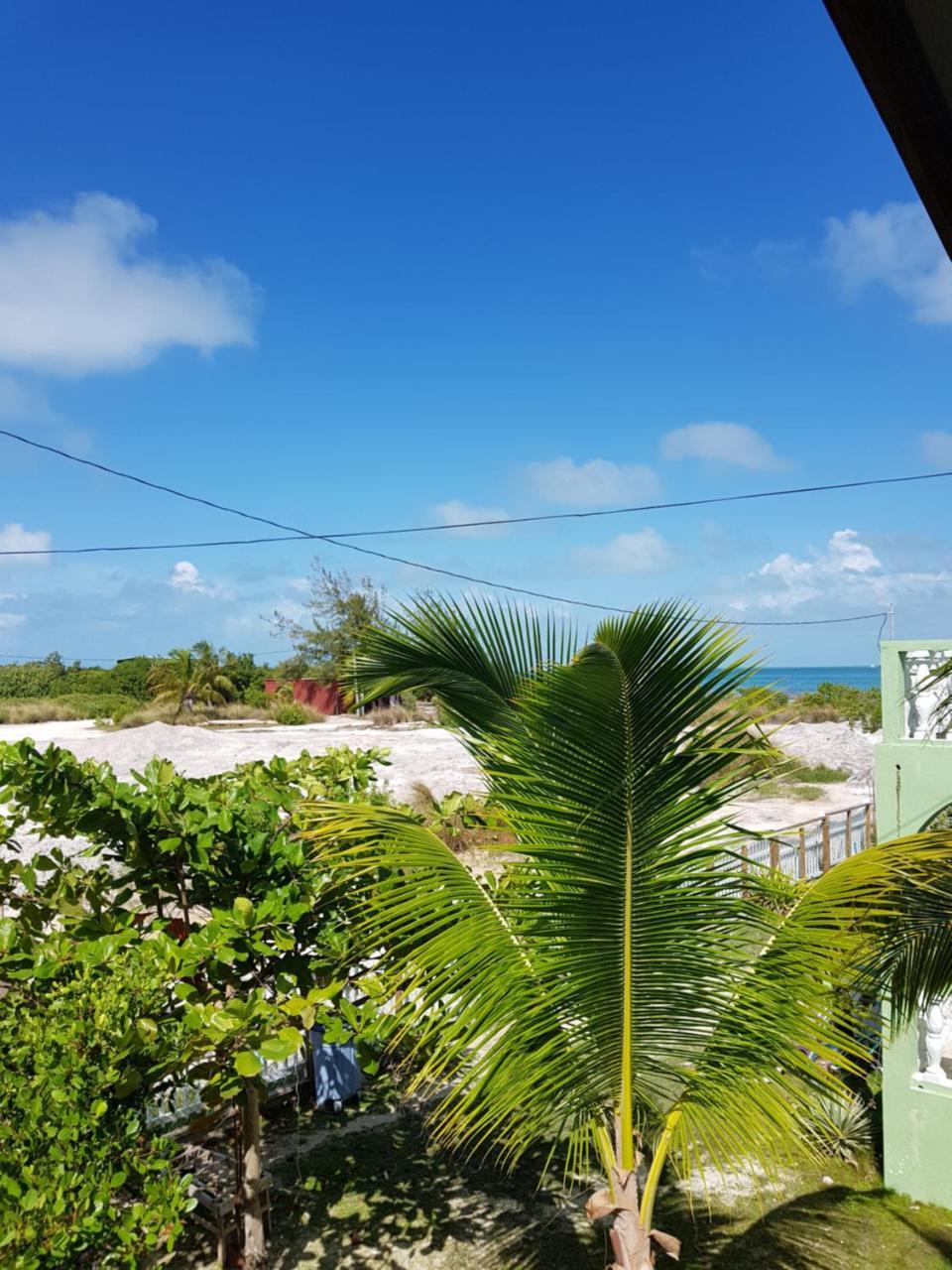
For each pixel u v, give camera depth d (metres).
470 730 4.68
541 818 3.41
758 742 3.45
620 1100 3.82
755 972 3.71
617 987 3.54
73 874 5.21
